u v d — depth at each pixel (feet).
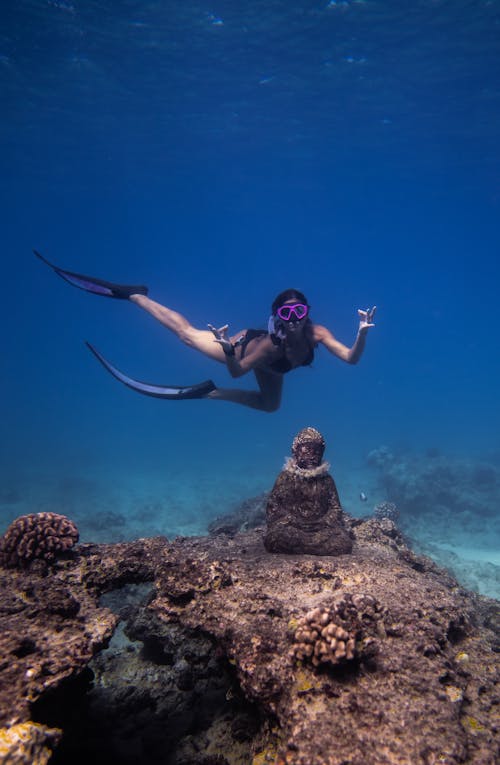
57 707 12.33
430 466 77.20
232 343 21.38
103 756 14.43
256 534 22.81
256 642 12.03
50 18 73.00
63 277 24.29
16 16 72.49
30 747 9.11
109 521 60.03
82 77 93.15
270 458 112.98
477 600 22.70
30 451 120.26
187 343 22.98
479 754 9.34
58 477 89.20
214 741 14.69
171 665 19.38
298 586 14.76
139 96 102.63
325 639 11.19
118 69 89.86
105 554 17.76
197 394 24.18
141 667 19.35
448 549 51.75
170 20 73.56
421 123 113.39
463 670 12.19
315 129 123.03
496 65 82.23
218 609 13.71
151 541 18.75
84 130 125.29
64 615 13.57
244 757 13.73
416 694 10.58
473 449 108.88
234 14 71.77
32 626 12.84
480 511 63.77
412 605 13.94
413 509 66.49
